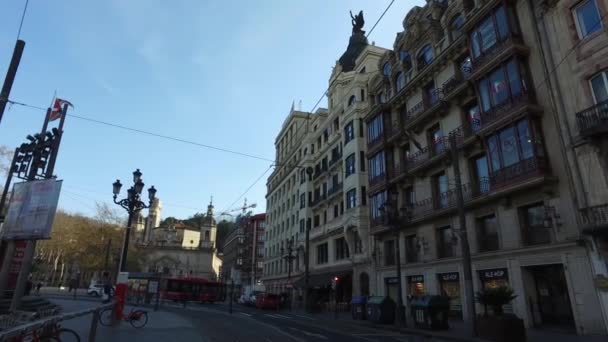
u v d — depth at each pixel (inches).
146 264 3341.5
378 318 802.8
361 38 1983.3
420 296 707.4
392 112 1227.2
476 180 868.0
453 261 879.7
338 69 1820.9
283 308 1581.0
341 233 1461.6
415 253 1044.5
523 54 741.3
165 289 2084.2
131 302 1547.7
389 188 1148.5
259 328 669.3
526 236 713.6
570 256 616.4
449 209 887.1
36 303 593.6
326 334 603.5
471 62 864.3
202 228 4456.2
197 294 2146.9
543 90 706.2
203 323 735.7
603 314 559.5
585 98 626.2
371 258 1243.8
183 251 4163.4
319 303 1320.1
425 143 1051.3
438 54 1009.5
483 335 540.7
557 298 649.6
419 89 1105.4
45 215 590.9
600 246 572.1
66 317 251.9
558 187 655.1
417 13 1186.0
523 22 764.0
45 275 3105.3
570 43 661.3
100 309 313.1
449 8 1007.6
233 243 4200.3
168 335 496.1
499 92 775.1
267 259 2630.4
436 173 993.5
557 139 669.9
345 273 1382.9
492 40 806.5
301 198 1969.7
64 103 718.5
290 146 2472.9
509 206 745.6
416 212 1029.2
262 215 3570.4
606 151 585.6
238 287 2979.8
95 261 2476.6
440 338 582.9
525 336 521.7
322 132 1884.8
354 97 1535.4
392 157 1196.5
